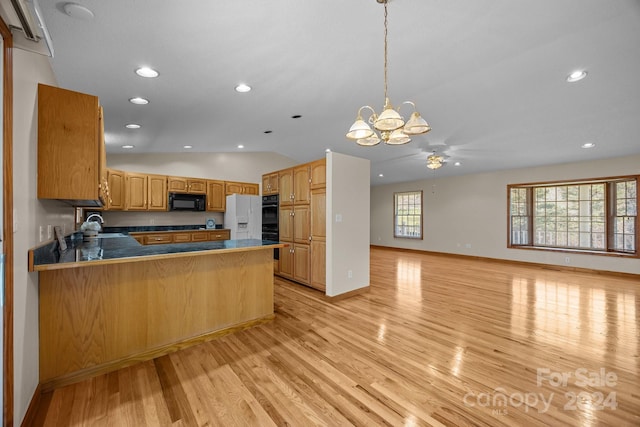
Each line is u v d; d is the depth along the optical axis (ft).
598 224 18.81
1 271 4.11
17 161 4.84
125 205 17.15
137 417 5.26
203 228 21.06
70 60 7.20
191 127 13.52
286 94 9.86
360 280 13.67
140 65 7.60
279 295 13.20
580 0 5.47
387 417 5.30
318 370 6.89
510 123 12.53
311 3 5.47
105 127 12.88
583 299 12.82
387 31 6.39
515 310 11.30
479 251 24.34
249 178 23.00
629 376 6.70
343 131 15.02
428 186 28.19
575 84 8.98
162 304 7.68
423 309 11.40
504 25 6.21
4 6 3.72
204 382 6.38
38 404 5.59
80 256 6.56
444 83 9.00
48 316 6.09
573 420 5.24
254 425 5.09
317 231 13.51
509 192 22.67
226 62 7.59
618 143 15.07
